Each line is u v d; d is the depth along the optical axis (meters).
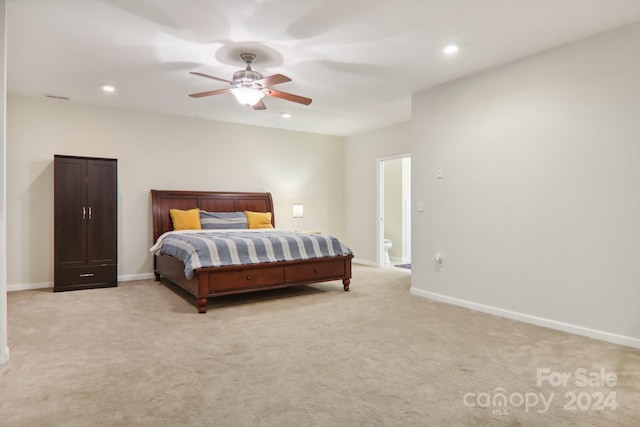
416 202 4.59
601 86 3.02
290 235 4.74
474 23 2.89
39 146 4.89
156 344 2.88
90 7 2.67
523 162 3.52
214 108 5.41
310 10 2.71
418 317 3.63
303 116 5.87
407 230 7.70
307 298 4.41
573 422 1.84
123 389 2.16
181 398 2.06
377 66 3.77
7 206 4.71
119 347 2.81
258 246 4.21
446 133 4.24
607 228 2.99
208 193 6.01
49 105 4.95
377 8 2.68
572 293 3.19
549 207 3.34
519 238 3.56
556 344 2.90
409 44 3.26
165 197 5.63
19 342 2.90
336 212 7.52
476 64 3.71
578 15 2.76
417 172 4.58
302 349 2.79
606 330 2.99
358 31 3.03
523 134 3.53
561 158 3.26
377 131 6.88
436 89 4.36
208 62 3.70
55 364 2.50
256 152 6.57
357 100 4.98
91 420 1.84
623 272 2.91
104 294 4.55
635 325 2.85
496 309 3.73
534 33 3.04
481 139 3.88
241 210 6.28
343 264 4.81
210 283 3.82
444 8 2.67
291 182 6.97
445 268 4.25
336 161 7.52
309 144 7.17
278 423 1.82
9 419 1.84
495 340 2.99
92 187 4.85
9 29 3.00
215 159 6.17
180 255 4.25
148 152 5.61
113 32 3.06
